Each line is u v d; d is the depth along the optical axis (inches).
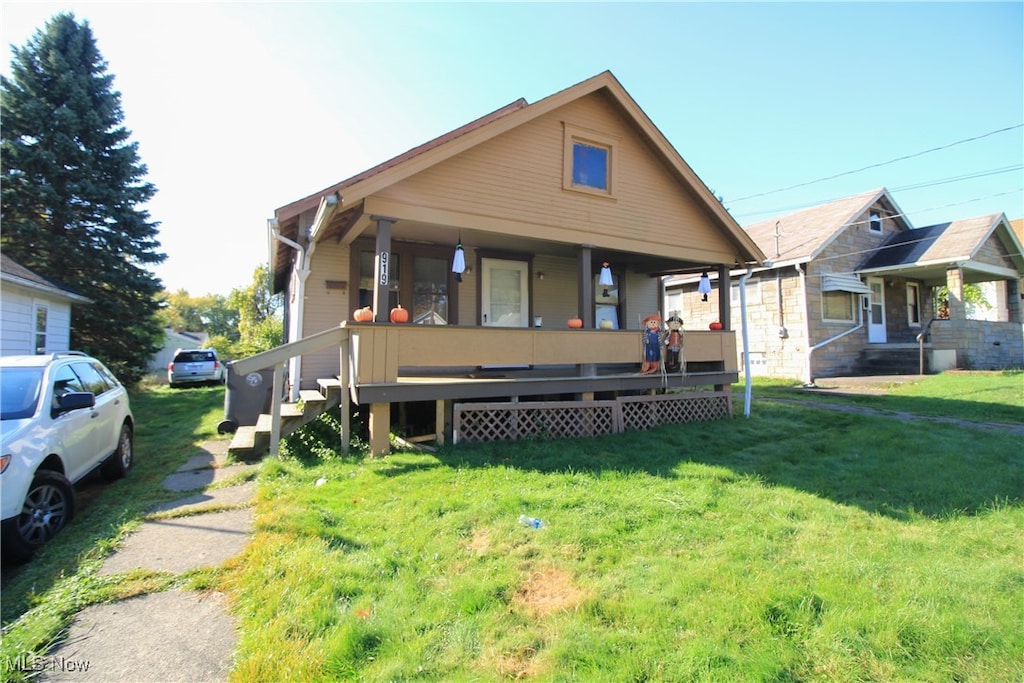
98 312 596.1
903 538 144.8
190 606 113.7
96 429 205.5
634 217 345.4
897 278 685.3
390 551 132.8
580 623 99.7
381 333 245.1
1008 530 152.9
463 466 217.6
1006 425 313.1
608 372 393.7
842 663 88.4
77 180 588.1
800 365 570.3
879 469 219.1
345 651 91.1
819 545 139.6
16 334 415.5
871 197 644.1
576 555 132.2
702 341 361.7
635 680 83.8
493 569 123.2
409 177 266.1
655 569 123.1
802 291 571.8
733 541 141.2
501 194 295.0
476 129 279.6
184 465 252.5
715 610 103.3
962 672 86.4
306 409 259.0
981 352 563.8
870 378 535.8
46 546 151.8
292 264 410.6
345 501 175.9
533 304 408.5
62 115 577.6
